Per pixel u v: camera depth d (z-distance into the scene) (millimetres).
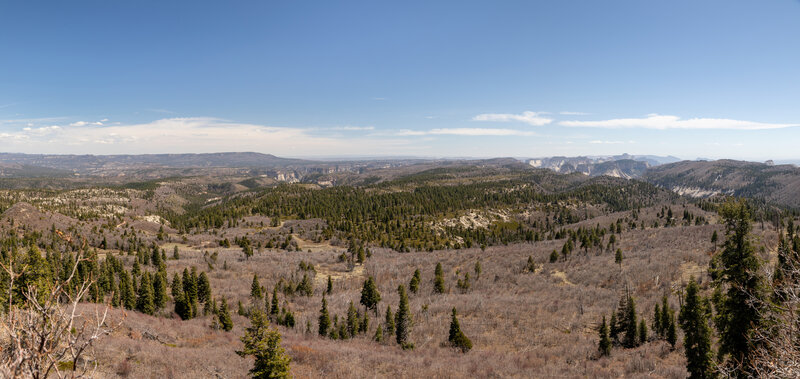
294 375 30438
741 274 21062
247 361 31391
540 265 91688
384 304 66750
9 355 5484
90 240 118812
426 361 37562
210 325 49375
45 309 5562
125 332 32938
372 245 144750
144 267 87875
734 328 21344
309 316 60000
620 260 79812
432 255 117312
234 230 172625
